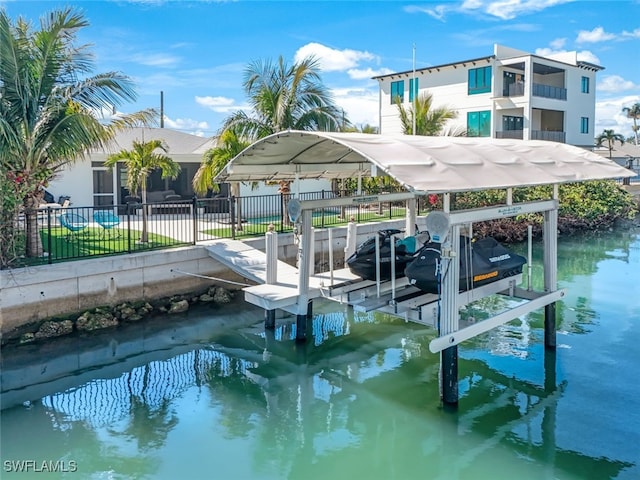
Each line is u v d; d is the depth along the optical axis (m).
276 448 6.89
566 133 36.75
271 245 10.99
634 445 6.88
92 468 6.33
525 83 32.75
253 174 10.45
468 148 8.84
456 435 7.20
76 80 12.06
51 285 10.60
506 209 8.58
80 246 13.16
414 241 10.05
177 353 10.05
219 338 10.83
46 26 11.41
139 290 11.96
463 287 8.52
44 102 11.73
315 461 6.61
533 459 6.59
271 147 9.49
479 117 34.41
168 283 12.48
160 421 7.54
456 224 7.65
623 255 20.19
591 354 9.86
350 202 10.23
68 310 10.88
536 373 9.05
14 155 11.16
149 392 8.45
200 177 16.72
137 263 11.84
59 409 7.81
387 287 9.61
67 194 20.44
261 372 9.28
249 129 16.64
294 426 7.46
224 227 16.83
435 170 7.33
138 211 21.23
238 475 6.28
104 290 11.39
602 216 27.41
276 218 20.38
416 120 23.94
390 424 7.52
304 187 23.69
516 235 22.78
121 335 10.83
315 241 15.81
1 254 10.54
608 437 7.07
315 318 12.19
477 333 8.08
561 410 7.80
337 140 7.71
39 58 11.45
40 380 8.75
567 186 27.14
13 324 10.13
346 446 6.96
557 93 35.56
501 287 9.52
